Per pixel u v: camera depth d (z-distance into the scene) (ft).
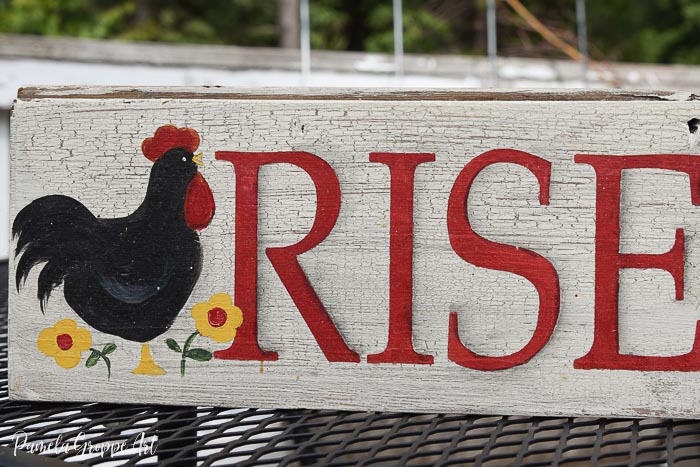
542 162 3.78
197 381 3.99
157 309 3.99
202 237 3.96
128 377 4.02
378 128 3.86
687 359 3.71
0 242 11.98
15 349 4.07
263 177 3.92
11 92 10.85
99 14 29.53
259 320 3.95
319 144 3.90
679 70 13.92
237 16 34.45
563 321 3.79
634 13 35.32
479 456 3.24
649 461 3.16
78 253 4.02
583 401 3.78
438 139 3.84
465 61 13.15
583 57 14.14
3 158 11.84
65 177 4.01
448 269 3.85
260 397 3.96
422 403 3.87
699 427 3.66
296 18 31.81
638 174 3.73
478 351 3.84
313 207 3.91
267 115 3.91
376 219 3.88
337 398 3.92
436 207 3.85
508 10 28.12
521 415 3.82
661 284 3.73
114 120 3.98
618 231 3.75
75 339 4.04
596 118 3.74
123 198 3.99
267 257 3.94
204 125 3.94
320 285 3.92
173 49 11.59
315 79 12.47
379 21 32.81
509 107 3.79
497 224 3.82
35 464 3.06
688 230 3.71
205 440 3.47
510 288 3.82
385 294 3.89
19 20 27.32
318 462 3.19
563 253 3.78
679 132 3.70
